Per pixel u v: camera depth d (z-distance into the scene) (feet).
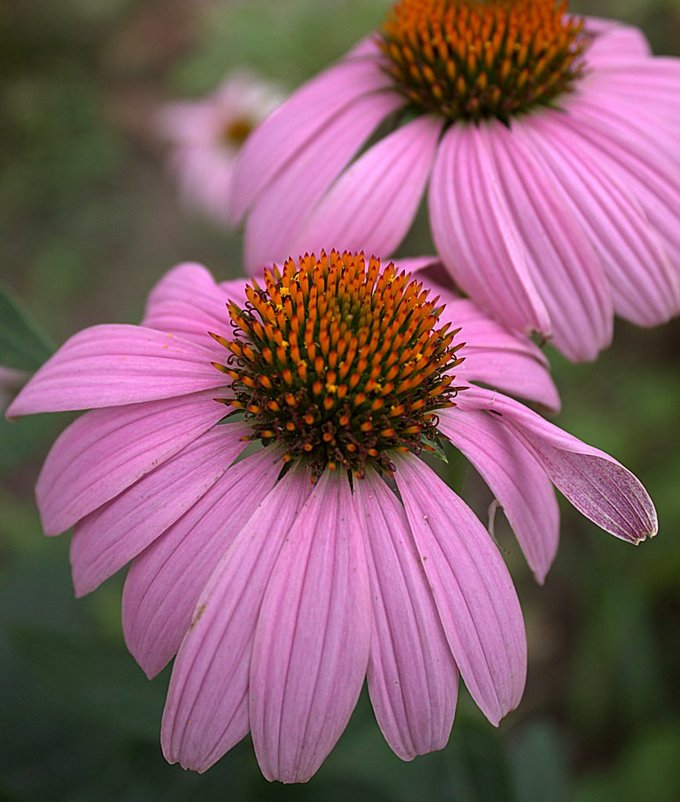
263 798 0.98
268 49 2.01
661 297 0.95
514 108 0.99
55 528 0.85
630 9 1.93
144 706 0.94
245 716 0.81
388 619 0.83
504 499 0.87
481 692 0.83
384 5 1.98
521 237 0.95
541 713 1.45
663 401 1.54
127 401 0.86
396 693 0.82
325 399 0.86
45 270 2.03
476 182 0.96
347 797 0.98
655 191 0.97
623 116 0.99
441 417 0.89
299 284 0.88
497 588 0.84
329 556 0.83
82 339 0.88
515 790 1.00
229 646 0.82
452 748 0.99
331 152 1.01
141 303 2.01
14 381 0.96
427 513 0.85
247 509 0.85
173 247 2.11
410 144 0.99
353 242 0.98
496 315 0.95
